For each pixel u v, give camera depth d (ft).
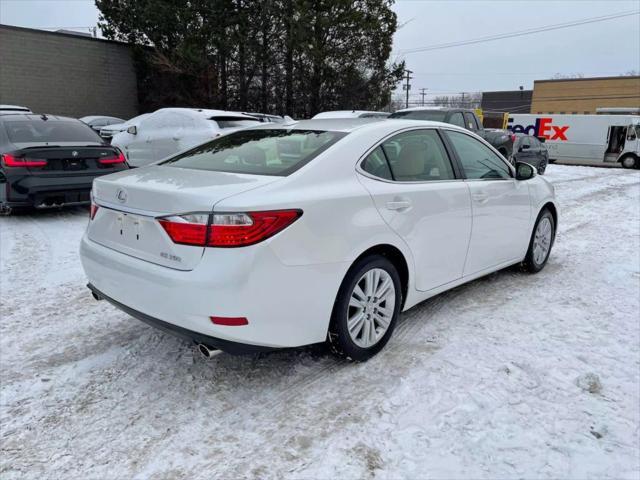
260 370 10.23
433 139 12.44
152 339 11.61
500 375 10.06
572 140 80.48
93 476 7.30
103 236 10.22
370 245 9.87
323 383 9.75
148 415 8.73
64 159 22.49
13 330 12.00
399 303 11.05
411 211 10.84
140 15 72.18
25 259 17.61
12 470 7.39
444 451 7.82
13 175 21.48
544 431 8.32
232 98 73.92
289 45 67.62
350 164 10.08
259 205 8.25
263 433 8.27
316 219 8.89
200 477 7.28
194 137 31.65
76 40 74.54
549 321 12.78
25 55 70.18
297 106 73.67
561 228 24.98
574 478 7.29
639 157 74.90
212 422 8.55
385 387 9.60
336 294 9.40
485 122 114.62
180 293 8.30
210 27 67.72
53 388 9.53
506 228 14.44
